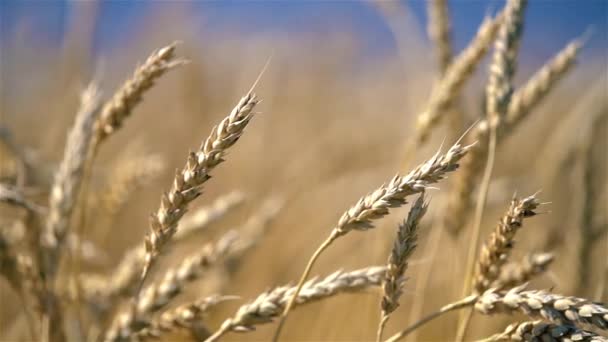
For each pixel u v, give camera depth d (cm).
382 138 204
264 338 105
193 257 71
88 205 89
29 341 86
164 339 71
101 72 76
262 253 122
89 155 73
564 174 108
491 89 78
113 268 115
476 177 85
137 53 202
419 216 58
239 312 62
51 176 85
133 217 133
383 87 257
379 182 147
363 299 103
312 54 242
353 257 128
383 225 102
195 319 67
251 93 58
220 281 91
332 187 146
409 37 135
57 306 72
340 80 246
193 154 59
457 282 90
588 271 90
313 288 62
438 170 56
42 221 76
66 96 139
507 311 58
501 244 60
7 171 84
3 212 84
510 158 151
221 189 156
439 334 104
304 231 134
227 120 58
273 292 63
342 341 101
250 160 168
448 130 94
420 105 120
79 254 76
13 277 71
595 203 92
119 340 68
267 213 98
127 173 90
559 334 56
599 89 108
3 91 156
